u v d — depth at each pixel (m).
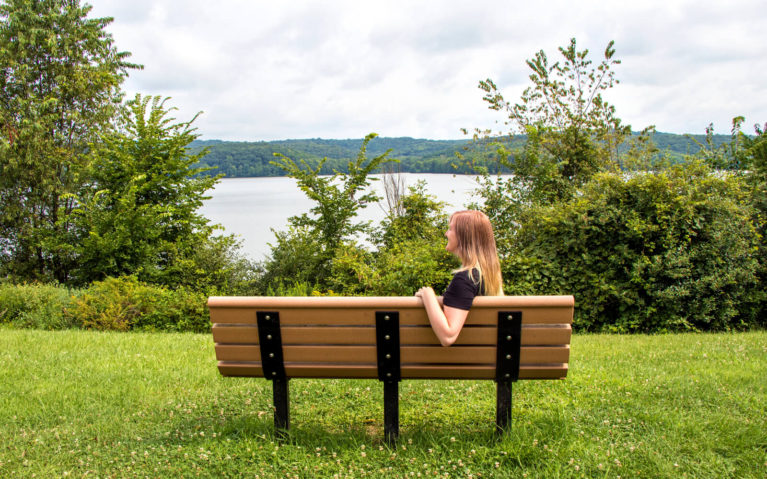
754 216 9.39
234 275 13.51
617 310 8.80
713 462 2.88
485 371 2.95
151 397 4.20
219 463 2.93
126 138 15.56
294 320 2.93
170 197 15.79
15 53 17.19
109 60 19.14
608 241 8.91
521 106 13.82
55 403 4.04
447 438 3.21
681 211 8.48
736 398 3.86
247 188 66.06
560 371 2.92
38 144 16.41
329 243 13.93
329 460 2.98
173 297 9.97
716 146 13.71
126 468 2.94
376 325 2.87
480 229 2.96
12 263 16.94
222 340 3.03
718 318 8.49
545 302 2.79
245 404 3.99
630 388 4.17
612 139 13.17
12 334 7.09
